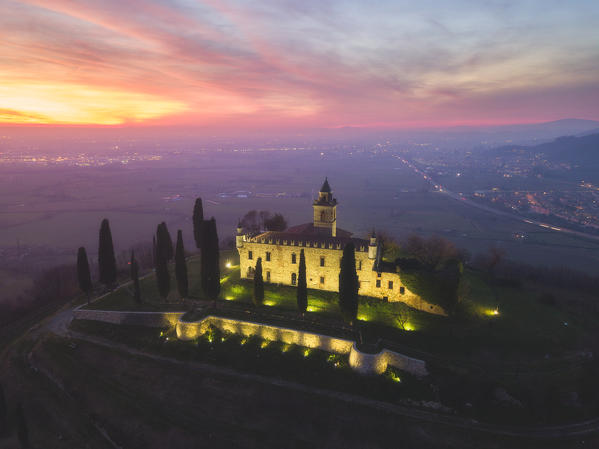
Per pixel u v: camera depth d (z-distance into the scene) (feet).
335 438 139.13
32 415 154.30
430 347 177.99
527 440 135.54
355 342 174.81
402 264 221.25
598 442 134.41
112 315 213.25
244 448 136.46
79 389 166.09
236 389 162.30
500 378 159.02
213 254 208.54
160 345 191.31
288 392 159.63
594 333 198.39
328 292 225.97
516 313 215.92
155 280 261.44
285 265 233.35
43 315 235.20
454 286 197.06
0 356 191.11
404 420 144.87
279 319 196.44
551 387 152.87
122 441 141.49
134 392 163.43
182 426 146.30
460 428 140.97
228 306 212.43
